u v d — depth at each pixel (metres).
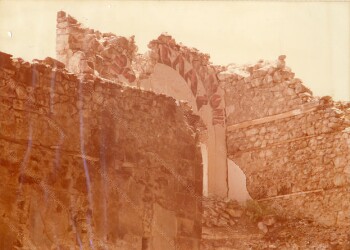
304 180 24.83
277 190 25.38
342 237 23.09
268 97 26.22
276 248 23.14
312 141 24.94
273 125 25.97
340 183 23.98
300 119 25.36
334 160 24.30
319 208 24.22
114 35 22.95
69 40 20.09
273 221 24.20
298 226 23.97
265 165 25.89
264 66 26.64
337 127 24.47
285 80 26.00
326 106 25.02
